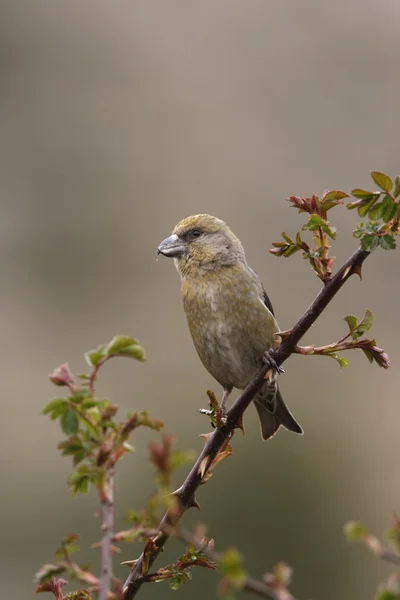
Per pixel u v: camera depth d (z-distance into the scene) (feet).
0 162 62.54
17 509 35.88
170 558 29.86
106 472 9.70
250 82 63.98
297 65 64.13
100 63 67.51
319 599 32.63
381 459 39.27
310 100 62.23
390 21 65.05
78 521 34.65
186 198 59.31
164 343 50.29
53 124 64.34
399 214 12.62
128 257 57.06
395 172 58.34
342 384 43.21
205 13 68.90
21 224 58.85
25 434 41.42
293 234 55.31
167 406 42.39
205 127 62.39
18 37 68.13
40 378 48.49
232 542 33.30
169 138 62.13
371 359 14.15
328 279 13.99
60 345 52.26
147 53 67.67
